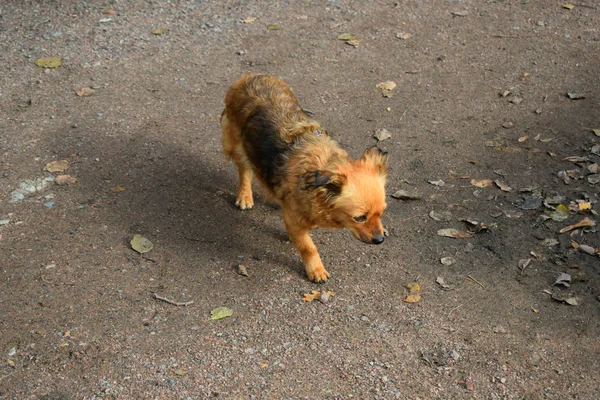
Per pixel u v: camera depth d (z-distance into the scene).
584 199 3.21
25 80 3.71
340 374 2.75
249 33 4.04
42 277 2.94
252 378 2.74
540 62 3.85
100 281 2.94
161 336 2.81
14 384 2.70
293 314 2.89
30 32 3.98
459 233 3.12
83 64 3.81
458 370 2.77
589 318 2.88
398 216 3.18
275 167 2.93
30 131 3.45
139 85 3.71
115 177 3.29
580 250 3.05
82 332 2.81
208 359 2.77
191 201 3.22
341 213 2.85
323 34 4.04
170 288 2.94
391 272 3.01
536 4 4.23
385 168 2.90
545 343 2.82
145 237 3.08
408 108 3.62
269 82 3.11
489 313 2.89
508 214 3.17
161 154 3.39
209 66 3.83
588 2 4.23
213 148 3.43
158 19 4.11
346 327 2.86
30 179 3.25
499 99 3.66
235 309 2.89
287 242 3.11
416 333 2.85
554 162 3.35
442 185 3.29
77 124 3.50
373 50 3.94
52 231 3.08
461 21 4.13
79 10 4.15
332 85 3.74
